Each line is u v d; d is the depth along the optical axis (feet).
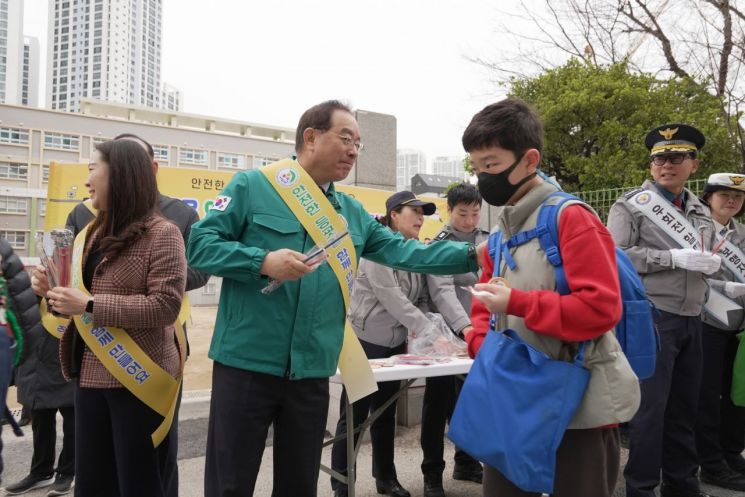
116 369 6.52
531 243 5.26
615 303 4.73
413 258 7.30
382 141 20.57
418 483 11.25
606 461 5.43
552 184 5.44
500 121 5.28
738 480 10.94
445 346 9.79
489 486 5.46
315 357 6.36
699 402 11.23
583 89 31.50
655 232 9.96
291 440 6.41
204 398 16.44
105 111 152.35
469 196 11.11
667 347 9.42
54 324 8.52
